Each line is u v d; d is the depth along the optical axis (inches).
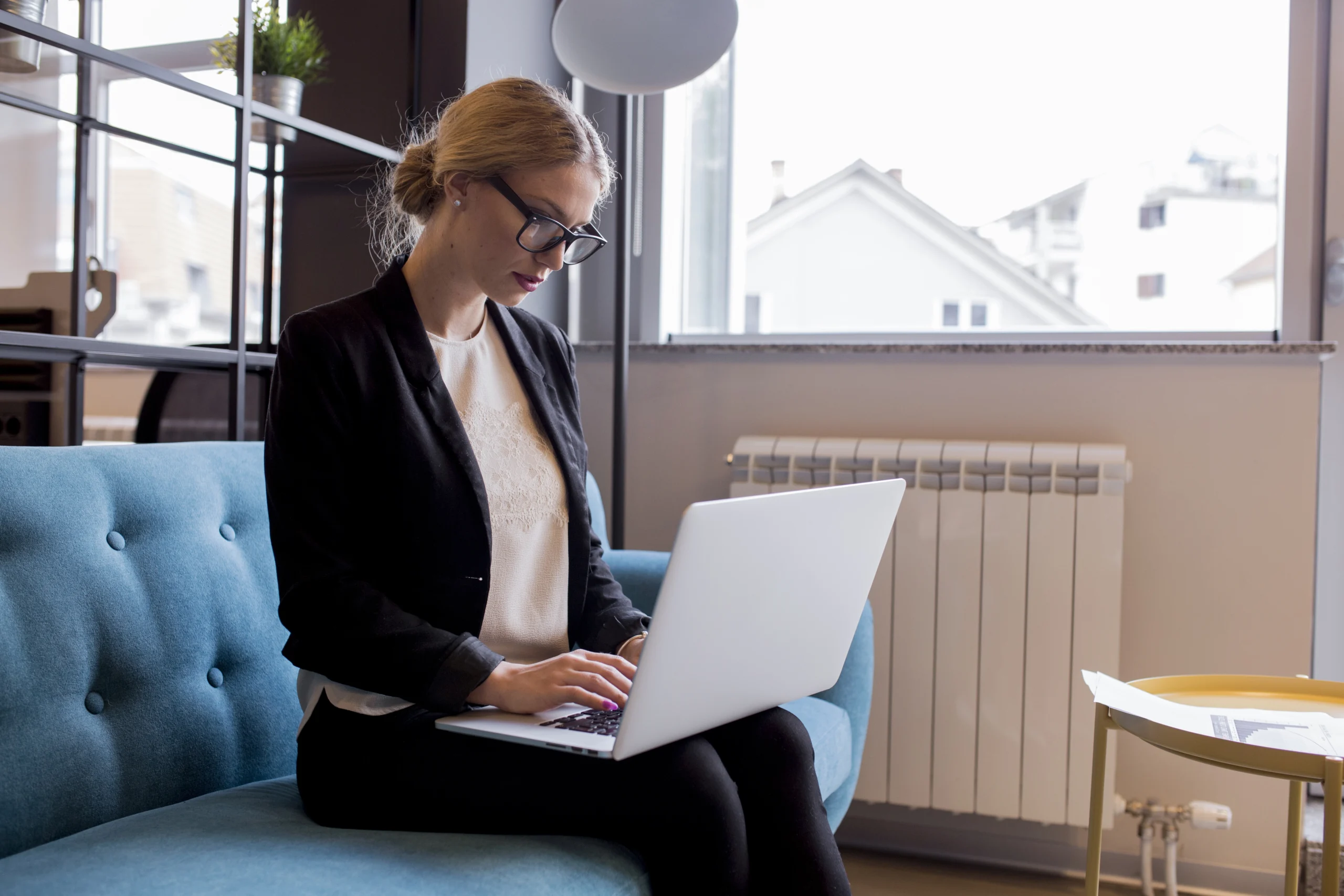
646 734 37.0
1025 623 79.1
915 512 81.7
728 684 40.0
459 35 84.4
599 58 74.5
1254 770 43.0
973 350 84.0
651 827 38.8
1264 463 78.7
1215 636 79.8
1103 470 77.5
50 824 40.5
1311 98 83.2
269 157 76.6
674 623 35.4
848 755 62.4
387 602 42.8
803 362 89.9
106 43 85.5
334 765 42.3
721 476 92.4
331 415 44.1
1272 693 54.2
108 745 43.5
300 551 43.1
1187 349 79.0
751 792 41.2
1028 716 78.9
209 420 88.8
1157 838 80.2
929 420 86.6
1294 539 78.1
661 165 99.3
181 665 47.6
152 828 40.1
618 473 85.0
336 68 87.3
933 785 81.4
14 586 41.4
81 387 68.4
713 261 101.9
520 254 46.0
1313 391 77.6
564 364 55.0
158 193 100.0
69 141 102.0
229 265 95.8
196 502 50.6
